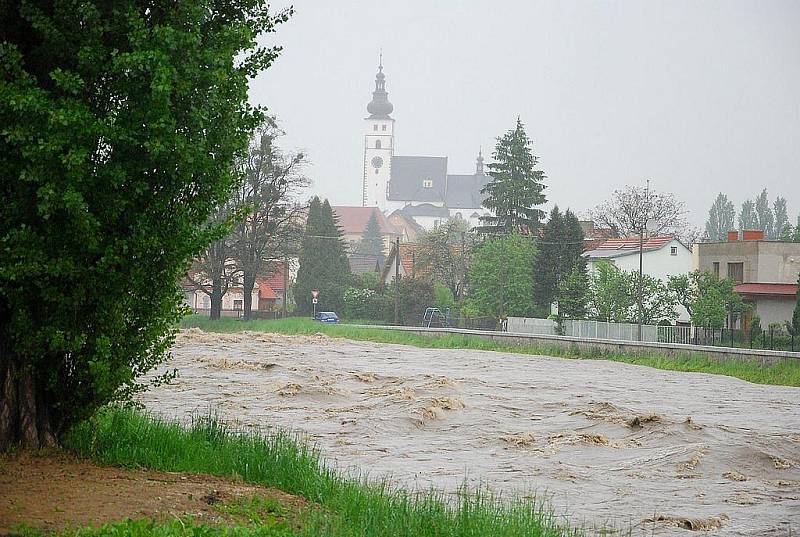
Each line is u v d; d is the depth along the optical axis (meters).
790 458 28.31
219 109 17.91
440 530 15.61
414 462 25.80
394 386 44.12
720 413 39.44
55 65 17.50
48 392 18.27
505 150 147.75
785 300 104.31
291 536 13.78
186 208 18.19
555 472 25.02
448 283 142.62
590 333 98.12
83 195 16.91
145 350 18.62
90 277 17.28
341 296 139.88
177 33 16.97
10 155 16.72
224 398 37.28
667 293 96.69
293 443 21.61
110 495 15.17
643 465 26.55
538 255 119.69
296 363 58.25
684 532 19.16
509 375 54.34
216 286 111.81
